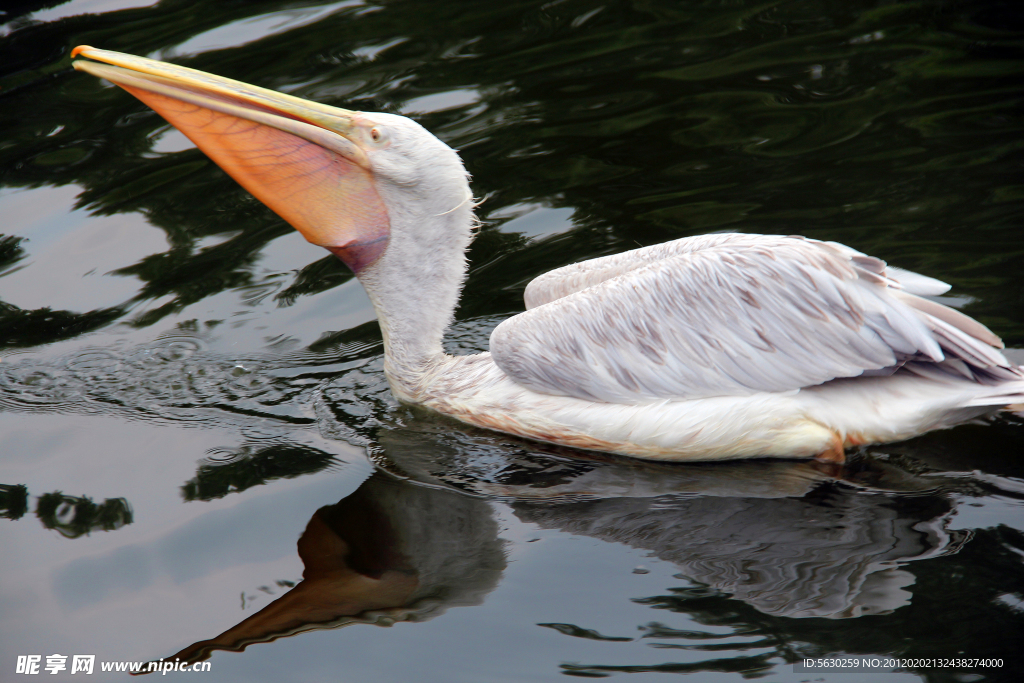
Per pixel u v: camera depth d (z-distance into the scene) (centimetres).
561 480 735
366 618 593
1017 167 1072
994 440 721
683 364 720
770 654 536
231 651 569
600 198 1140
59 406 855
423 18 1664
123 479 750
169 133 1382
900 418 691
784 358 698
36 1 1794
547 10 1669
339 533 676
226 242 1127
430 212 809
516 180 1198
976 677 504
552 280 827
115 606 612
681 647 550
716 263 712
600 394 750
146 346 946
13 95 1508
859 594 573
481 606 597
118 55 761
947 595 563
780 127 1244
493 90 1407
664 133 1266
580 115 1328
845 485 691
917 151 1138
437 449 785
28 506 720
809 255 693
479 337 941
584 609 588
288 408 848
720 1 1641
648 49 1498
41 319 998
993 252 933
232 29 1636
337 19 1669
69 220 1177
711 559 623
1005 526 620
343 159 781
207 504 712
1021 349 783
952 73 1302
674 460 746
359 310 1003
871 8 1540
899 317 670
